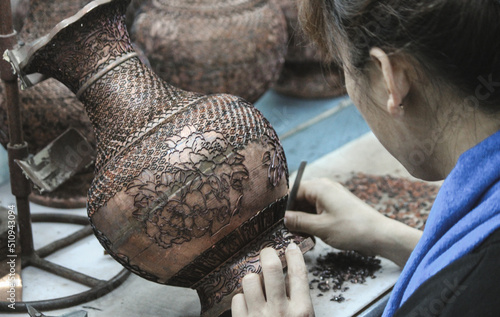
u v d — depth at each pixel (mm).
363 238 1064
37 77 954
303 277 874
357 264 1111
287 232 932
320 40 777
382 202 1320
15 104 1020
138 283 1089
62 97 1203
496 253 591
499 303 577
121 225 833
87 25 859
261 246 905
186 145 821
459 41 605
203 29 1520
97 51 874
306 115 2115
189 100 870
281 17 1687
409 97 667
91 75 876
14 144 1037
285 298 850
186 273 882
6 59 904
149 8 1536
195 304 1040
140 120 850
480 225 624
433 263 648
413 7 612
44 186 1015
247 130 852
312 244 925
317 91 2176
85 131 1229
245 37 1552
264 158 860
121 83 872
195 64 1522
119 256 870
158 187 814
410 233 1046
